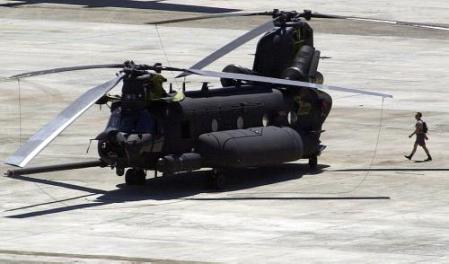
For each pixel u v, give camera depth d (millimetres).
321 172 122625
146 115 109688
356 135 143250
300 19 125125
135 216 101812
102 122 150625
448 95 172875
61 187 114562
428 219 100500
